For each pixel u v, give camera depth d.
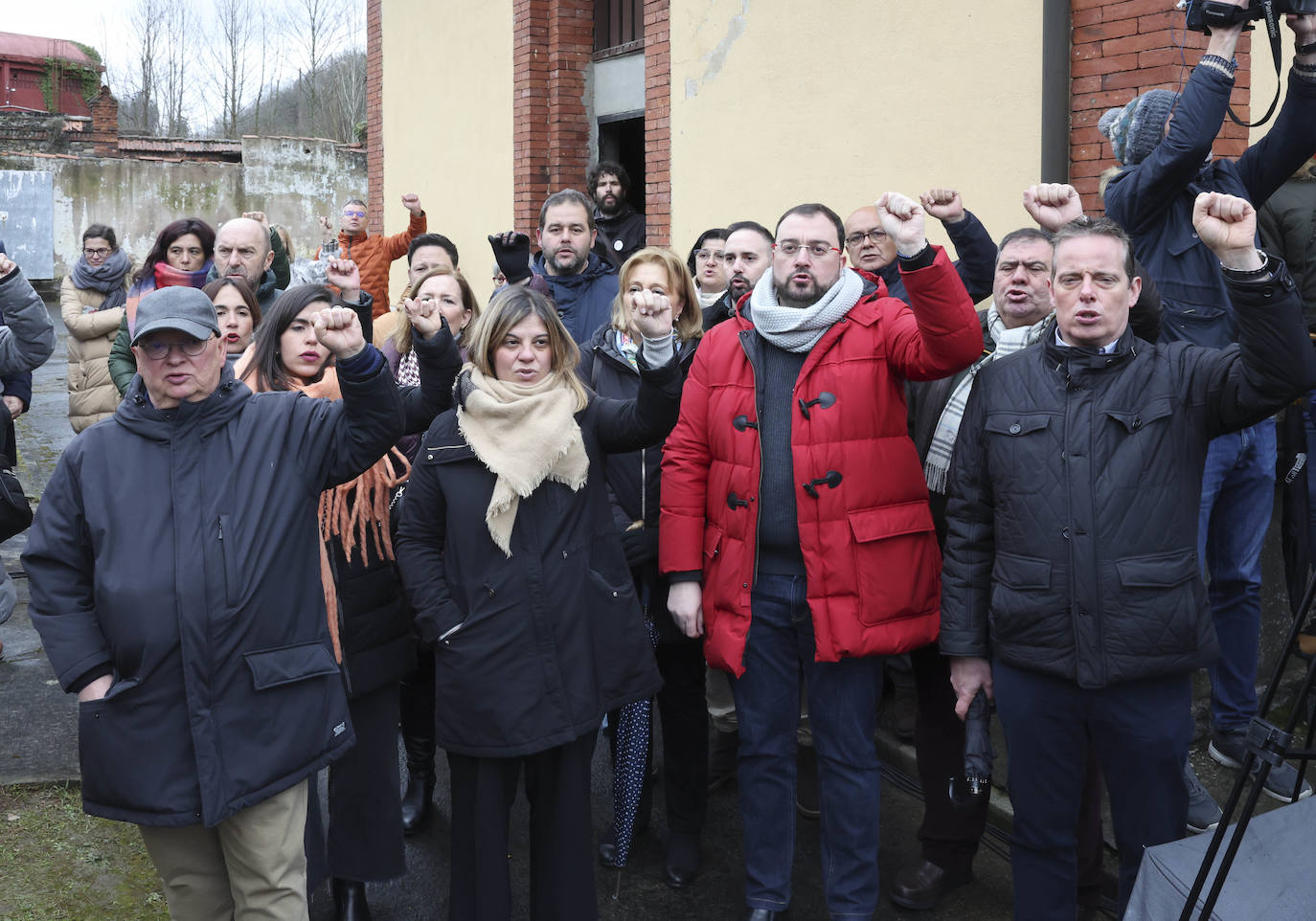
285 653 2.46
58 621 2.40
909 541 2.96
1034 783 2.67
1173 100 3.35
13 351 3.79
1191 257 3.27
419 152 10.05
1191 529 2.54
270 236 5.92
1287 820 2.07
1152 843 2.60
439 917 3.33
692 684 3.45
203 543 2.37
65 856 3.49
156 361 2.37
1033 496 2.58
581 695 2.83
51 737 4.21
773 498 3.01
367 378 2.49
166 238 5.01
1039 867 2.71
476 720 2.79
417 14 9.93
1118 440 2.54
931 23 5.05
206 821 2.33
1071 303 2.55
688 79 6.62
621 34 8.18
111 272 6.11
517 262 4.36
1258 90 4.46
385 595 3.08
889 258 4.07
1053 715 2.61
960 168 4.95
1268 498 3.66
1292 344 2.25
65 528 2.42
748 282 3.88
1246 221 2.21
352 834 3.11
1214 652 2.55
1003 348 3.13
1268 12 3.00
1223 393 2.48
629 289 3.54
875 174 5.39
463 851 2.88
